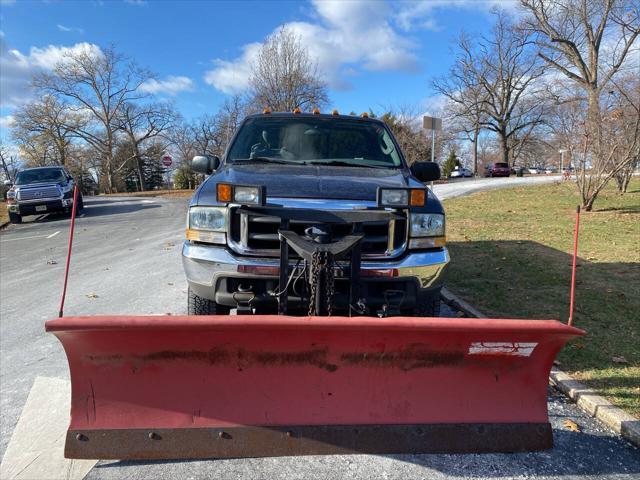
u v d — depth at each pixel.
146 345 2.44
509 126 55.97
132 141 61.19
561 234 9.58
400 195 3.13
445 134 55.09
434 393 2.63
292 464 2.62
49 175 17.30
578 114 13.63
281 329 2.33
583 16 31.27
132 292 6.23
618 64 24.64
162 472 2.53
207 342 2.45
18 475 2.53
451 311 5.12
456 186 23.22
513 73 53.22
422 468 2.59
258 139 4.53
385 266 3.18
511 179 29.39
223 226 3.23
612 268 6.64
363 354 2.54
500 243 8.74
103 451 2.48
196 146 58.88
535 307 5.03
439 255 3.32
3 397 3.43
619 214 12.28
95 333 2.35
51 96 58.84
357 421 2.59
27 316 5.37
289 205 3.15
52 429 2.97
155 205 21.30
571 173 14.93
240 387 2.56
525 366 2.65
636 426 2.85
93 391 2.51
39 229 14.45
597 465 2.62
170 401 2.54
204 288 3.22
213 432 2.53
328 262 2.82
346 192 3.32
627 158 12.38
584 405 3.21
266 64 31.02
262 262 3.12
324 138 4.55
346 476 2.52
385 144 4.62
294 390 2.58
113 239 11.43
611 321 4.60
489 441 2.61
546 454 2.71
